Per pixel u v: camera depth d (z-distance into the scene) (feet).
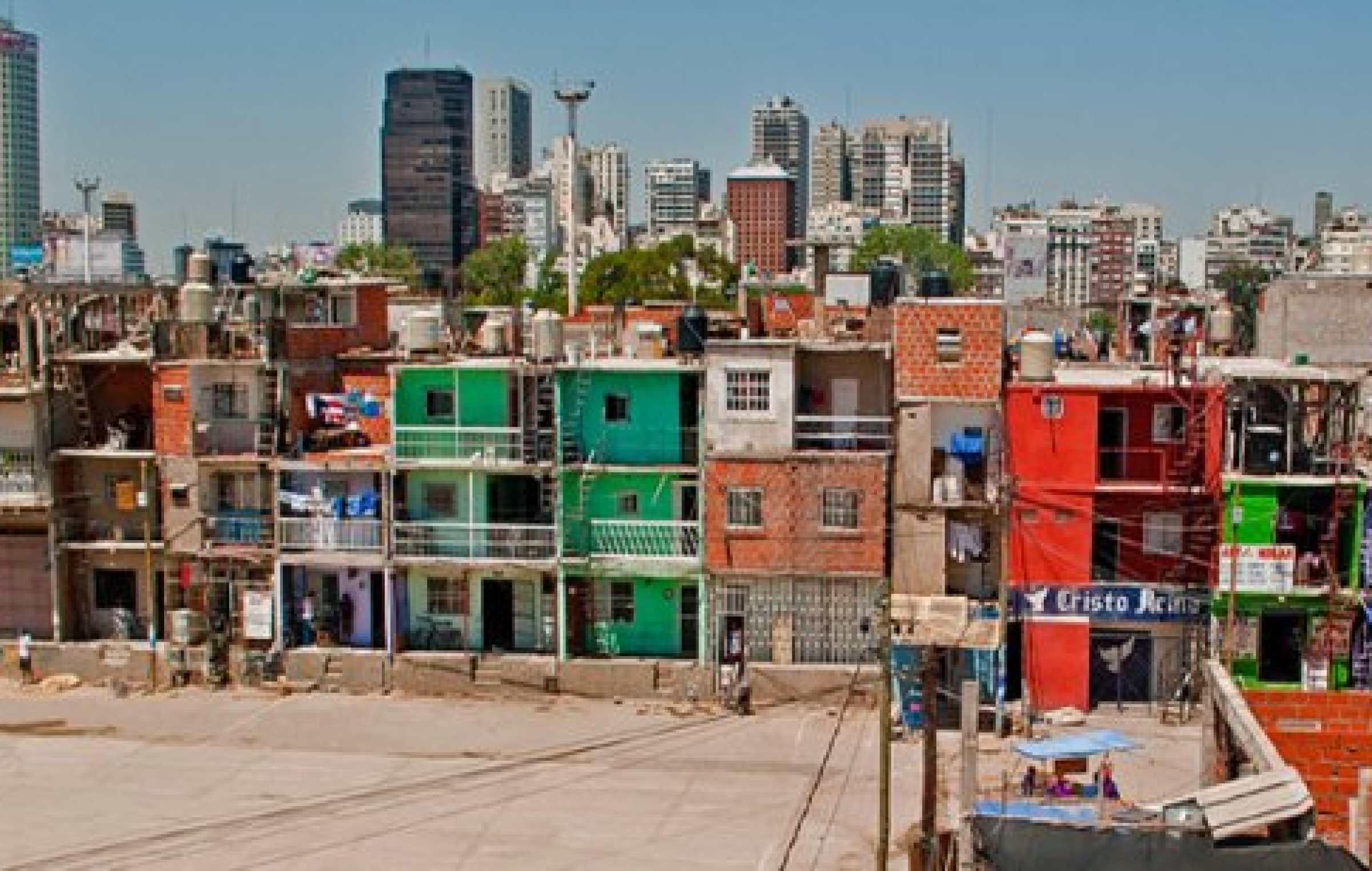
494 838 138.51
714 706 177.47
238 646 190.60
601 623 186.70
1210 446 168.45
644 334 193.88
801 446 179.52
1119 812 90.02
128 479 194.59
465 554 183.83
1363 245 348.59
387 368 199.21
